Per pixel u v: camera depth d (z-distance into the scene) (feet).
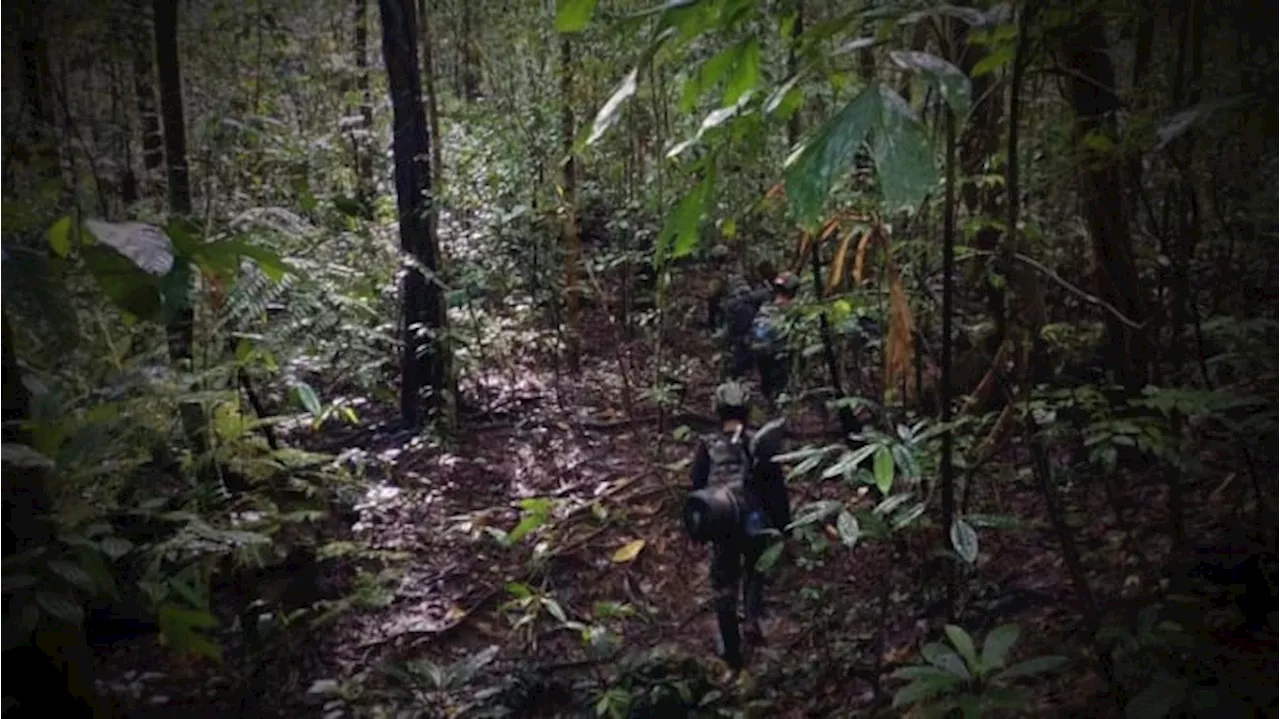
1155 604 9.95
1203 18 8.55
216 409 14.24
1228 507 13.38
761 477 15.84
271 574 17.37
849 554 17.37
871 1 7.23
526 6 31.76
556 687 15.65
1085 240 16.21
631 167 31.40
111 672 15.02
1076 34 10.12
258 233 17.49
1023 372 13.66
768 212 27.35
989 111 13.79
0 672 6.43
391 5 26.09
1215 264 13.78
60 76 20.11
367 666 16.49
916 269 15.56
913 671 8.02
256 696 14.96
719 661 16.17
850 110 4.58
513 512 22.29
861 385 22.02
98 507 9.66
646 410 28.60
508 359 31.89
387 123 40.01
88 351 12.09
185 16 24.84
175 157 18.76
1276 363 10.77
